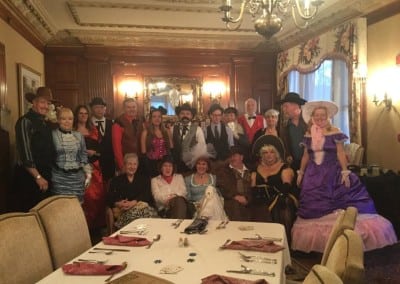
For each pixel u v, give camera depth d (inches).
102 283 58.2
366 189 147.3
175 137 169.9
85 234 88.0
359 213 135.1
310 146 144.3
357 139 182.4
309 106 145.8
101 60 259.1
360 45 177.3
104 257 70.1
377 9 170.6
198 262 67.1
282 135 169.9
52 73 254.7
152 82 265.7
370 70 180.1
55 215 80.3
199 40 258.1
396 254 134.8
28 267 67.8
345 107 198.2
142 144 156.9
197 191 139.7
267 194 146.1
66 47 254.7
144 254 71.8
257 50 272.5
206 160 142.6
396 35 163.2
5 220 67.0
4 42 161.3
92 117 168.4
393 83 165.5
